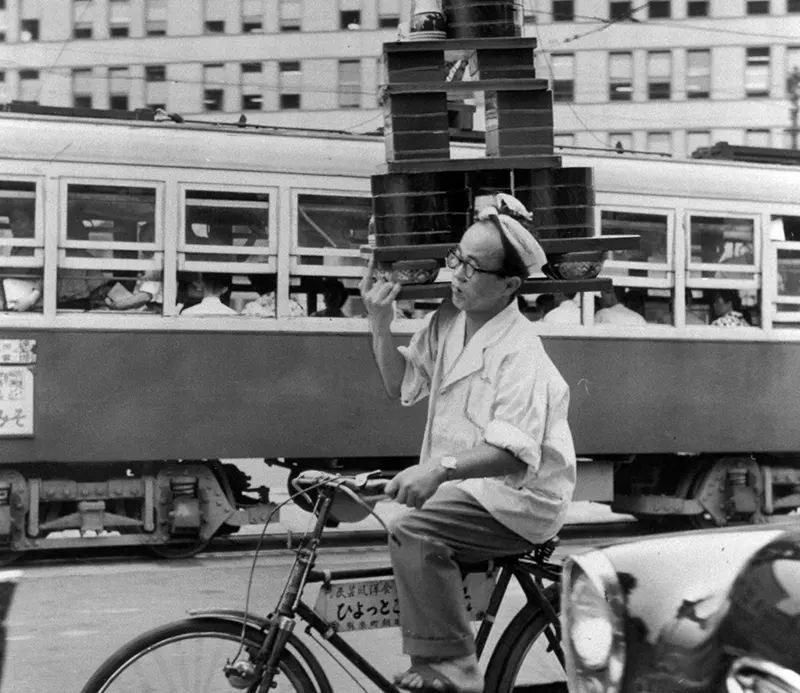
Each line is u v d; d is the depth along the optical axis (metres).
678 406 11.93
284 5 50.97
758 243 12.28
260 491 11.31
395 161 4.80
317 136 11.01
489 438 3.97
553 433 4.12
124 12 51.75
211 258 10.62
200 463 10.75
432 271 4.71
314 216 10.88
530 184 4.94
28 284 10.30
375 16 50.62
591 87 52.00
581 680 3.14
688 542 3.28
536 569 4.30
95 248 10.40
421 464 3.96
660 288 11.95
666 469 12.73
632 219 11.86
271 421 10.68
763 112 51.94
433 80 4.93
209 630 3.99
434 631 4.04
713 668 2.87
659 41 51.97
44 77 52.00
